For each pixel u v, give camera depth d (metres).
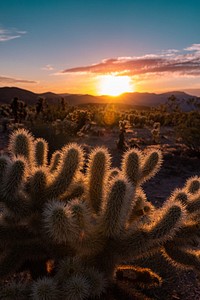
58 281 2.77
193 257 3.40
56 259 3.21
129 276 3.75
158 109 74.31
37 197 3.12
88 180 3.46
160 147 16.55
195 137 14.34
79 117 22.73
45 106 40.25
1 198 2.98
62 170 3.21
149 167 3.74
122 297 3.29
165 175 10.45
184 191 3.69
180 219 2.95
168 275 4.09
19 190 2.98
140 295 3.46
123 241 3.09
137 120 36.09
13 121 30.03
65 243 3.06
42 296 2.54
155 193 8.60
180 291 4.01
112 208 2.99
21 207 3.03
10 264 3.15
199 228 3.35
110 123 27.56
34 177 3.12
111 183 3.06
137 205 3.64
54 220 2.60
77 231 2.76
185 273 4.45
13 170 2.93
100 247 3.12
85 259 3.17
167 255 3.50
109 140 19.88
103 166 3.42
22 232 3.18
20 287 2.78
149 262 3.88
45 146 4.13
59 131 17.64
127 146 16.31
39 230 3.16
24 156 3.60
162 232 2.95
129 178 3.65
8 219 3.14
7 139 17.59
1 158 3.06
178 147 16.30
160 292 3.90
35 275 3.43
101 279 2.89
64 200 3.29
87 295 2.74
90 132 23.22
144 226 3.12
